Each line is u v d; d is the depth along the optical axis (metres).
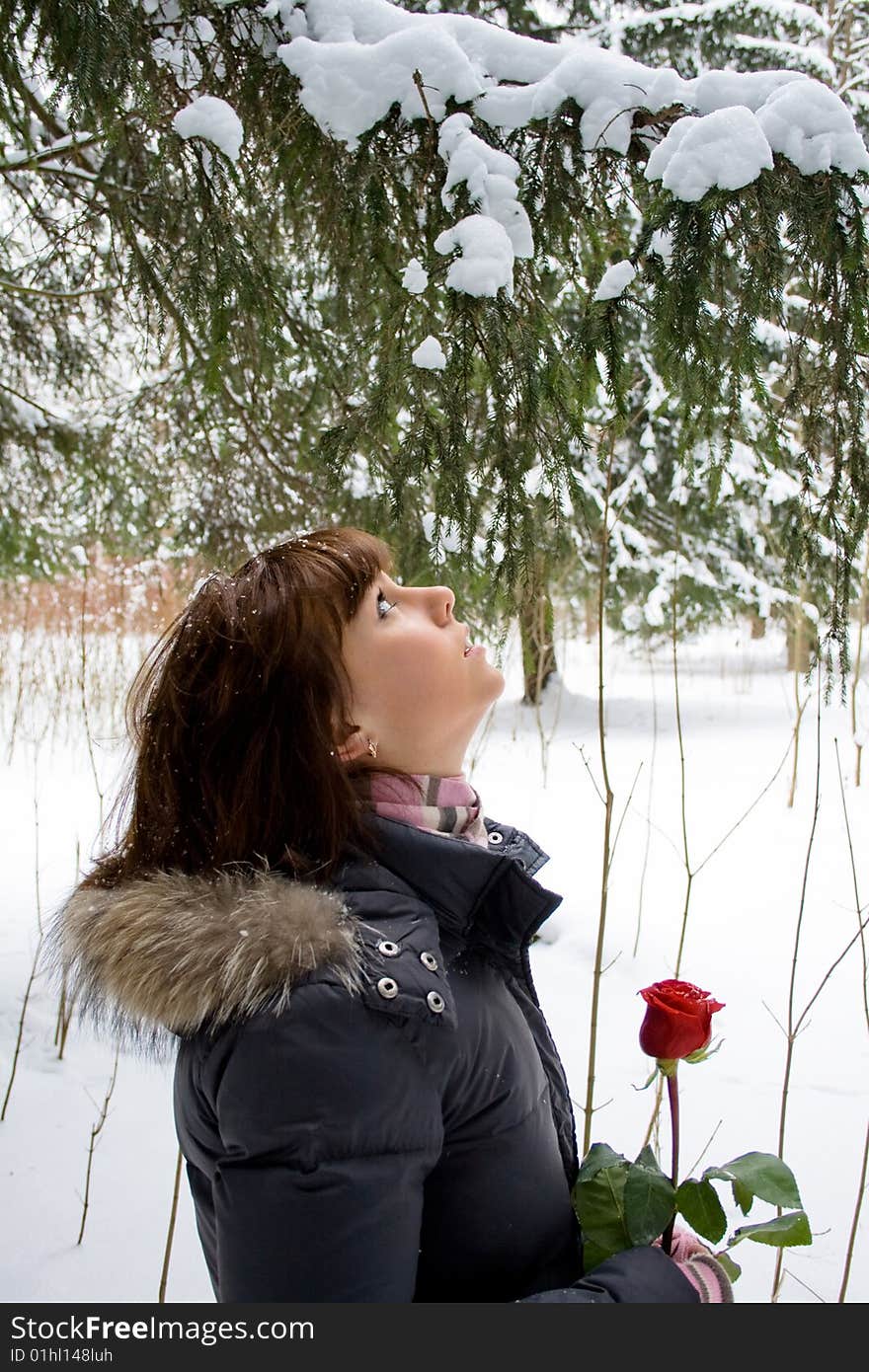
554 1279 0.70
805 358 1.37
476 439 1.56
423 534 1.76
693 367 1.32
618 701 6.52
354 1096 0.55
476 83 1.30
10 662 5.42
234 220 1.52
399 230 1.53
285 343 1.84
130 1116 1.77
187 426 2.69
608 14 3.12
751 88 1.26
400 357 1.48
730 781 4.04
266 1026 0.56
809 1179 1.54
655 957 2.36
